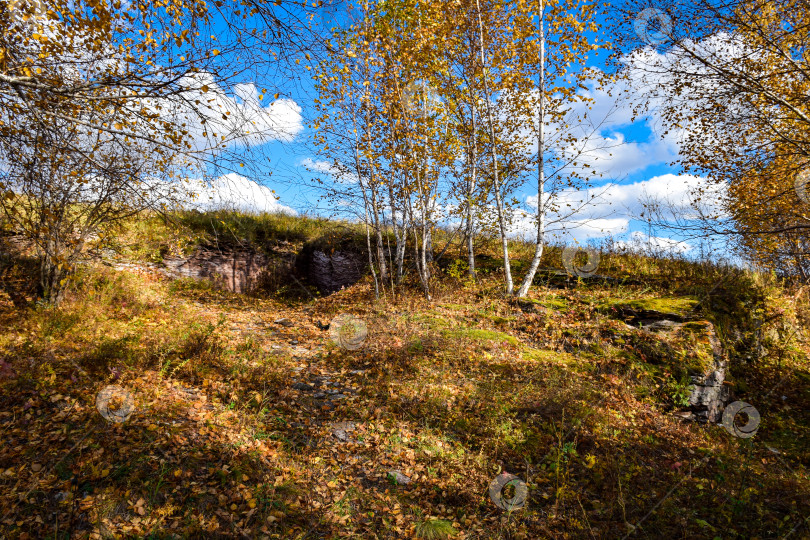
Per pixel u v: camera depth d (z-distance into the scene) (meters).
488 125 10.72
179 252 11.94
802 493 4.12
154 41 4.39
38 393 4.49
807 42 7.89
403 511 3.67
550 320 8.56
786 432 6.54
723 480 4.22
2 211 4.96
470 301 10.38
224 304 11.23
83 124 3.83
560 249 14.76
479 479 4.05
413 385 5.89
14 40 3.73
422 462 4.33
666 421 5.67
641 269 12.05
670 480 4.20
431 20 10.19
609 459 4.34
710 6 7.25
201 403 4.89
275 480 3.80
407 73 11.09
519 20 10.42
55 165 4.23
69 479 3.38
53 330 6.29
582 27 9.28
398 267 12.90
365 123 11.55
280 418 4.86
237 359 6.36
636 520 3.58
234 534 3.15
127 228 11.00
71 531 2.96
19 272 8.37
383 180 12.02
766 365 8.59
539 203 10.23
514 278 12.12
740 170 9.55
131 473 3.54
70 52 4.29
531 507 3.73
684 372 6.62
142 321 7.71
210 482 3.62
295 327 9.33
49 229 5.05
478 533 3.44
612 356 7.08
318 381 6.18
